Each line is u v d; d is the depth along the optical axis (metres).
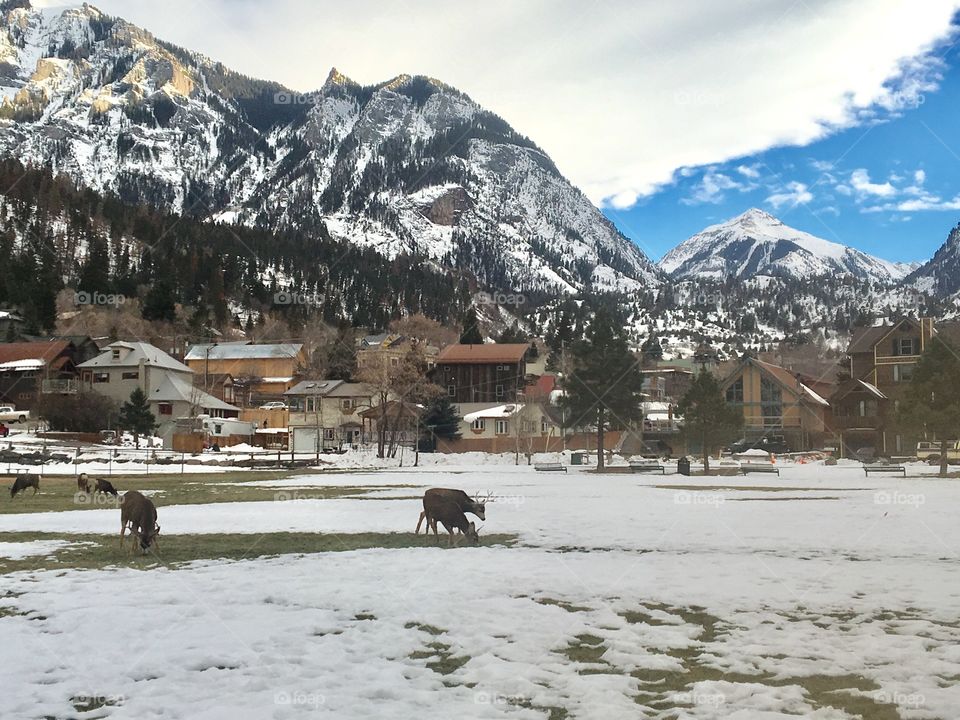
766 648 9.34
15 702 7.54
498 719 7.04
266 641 9.66
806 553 16.84
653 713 7.20
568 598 12.19
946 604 11.63
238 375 127.12
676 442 93.69
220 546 18.22
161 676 8.32
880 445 85.38
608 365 64.44
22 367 96.75
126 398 98.75
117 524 23.33
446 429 92.19
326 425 105.19
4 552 17.33
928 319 85.06
